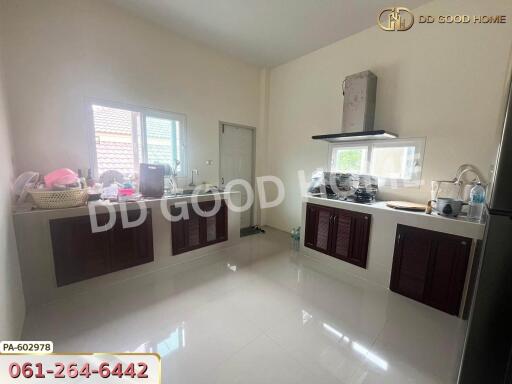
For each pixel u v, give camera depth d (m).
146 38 2.95
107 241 2.28
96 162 2.73
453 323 1.92
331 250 2.94
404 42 2.70
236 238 3.64
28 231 1.91
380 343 1.69
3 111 1.81
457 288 1.98
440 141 2.52
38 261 1.98
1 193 1.49
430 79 2.55
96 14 2.56
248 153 4.46
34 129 2.33
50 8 2.31
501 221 0.82
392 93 2.85
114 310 2.00
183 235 2.90
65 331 1.73
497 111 2.18
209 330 1.78
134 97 2.93
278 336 1.74
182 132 3.45
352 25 2.95
